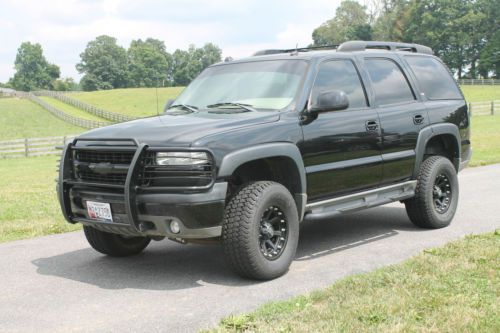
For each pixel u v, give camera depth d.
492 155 15.77
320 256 6.07
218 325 4.12
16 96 93.00
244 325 4.04
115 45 176.75
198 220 4.87
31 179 15.98
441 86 7.62
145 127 5.35
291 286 5.05
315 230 7.43
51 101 86.12
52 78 191.50
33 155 29.11
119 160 5.17
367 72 6.61
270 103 5.80
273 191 5.22
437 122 7.21
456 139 7.53
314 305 4.40
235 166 4.99
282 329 3.89
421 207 7.01
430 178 6.98
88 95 93.50
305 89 5.82
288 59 6.21
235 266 5.16
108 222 5.22
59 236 7.48
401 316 4.07
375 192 6.46
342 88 6.23
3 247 6.89
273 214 5.38
